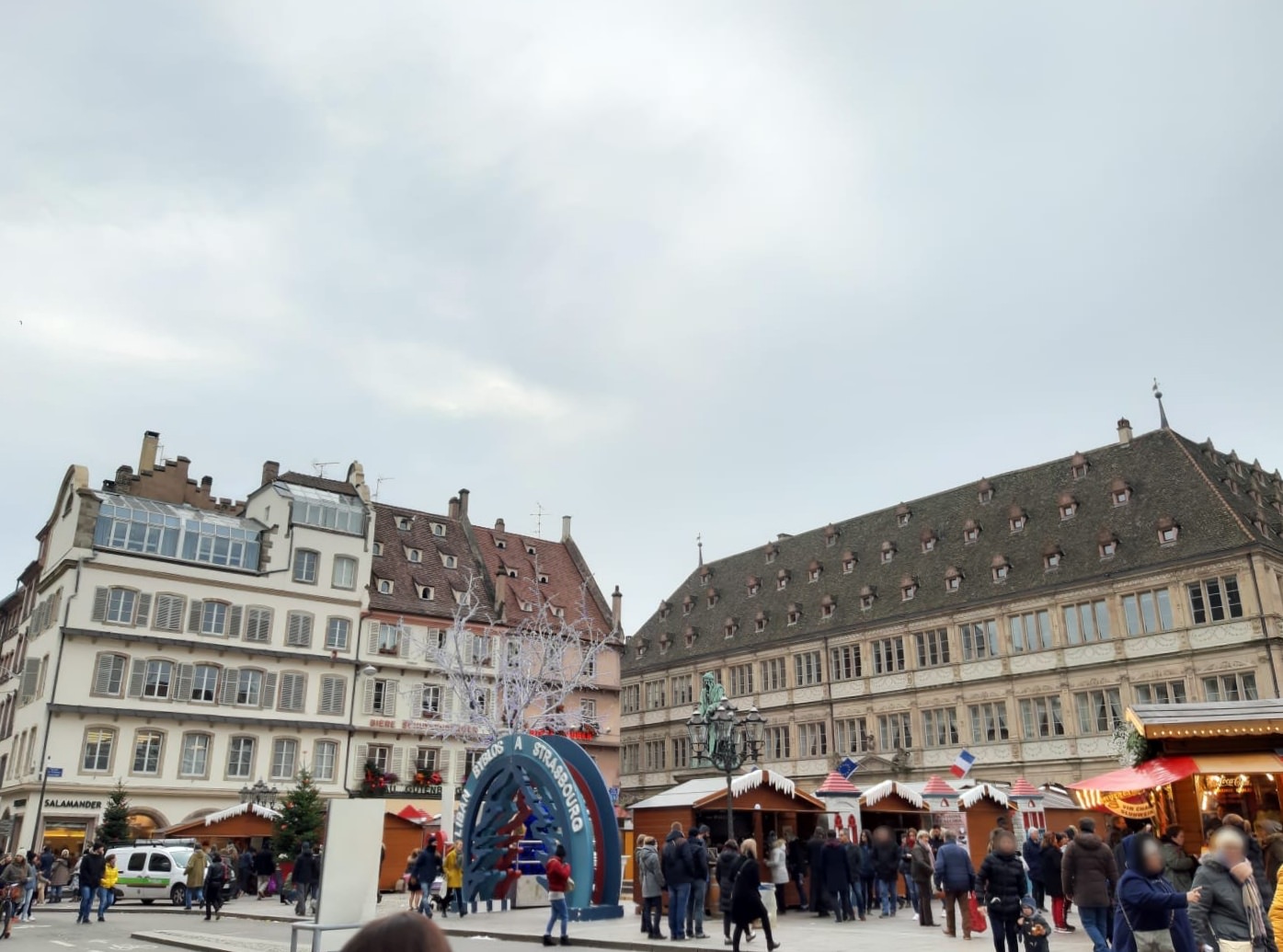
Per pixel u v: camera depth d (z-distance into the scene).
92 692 52.09
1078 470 64.38
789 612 76.19
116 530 55.12
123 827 47.94
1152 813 26.75
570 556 80.12
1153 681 53.62
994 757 59.59
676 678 84.31
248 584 58.59
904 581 68.44
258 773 56.25
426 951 3.60
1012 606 60.91
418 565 69.12
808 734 71.38
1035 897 23.83
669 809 30.12
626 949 21.38
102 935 25.78
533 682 60.91
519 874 31.27
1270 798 24.47
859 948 19.41
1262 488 62.81
